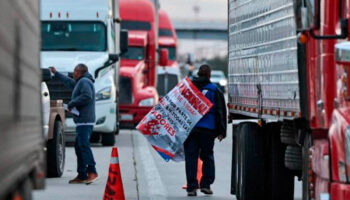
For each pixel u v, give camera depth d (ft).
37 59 36.73
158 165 89.71
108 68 114.01
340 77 41.34
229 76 67.92
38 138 36.19
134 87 151.23
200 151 67.31
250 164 57.36
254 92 58.54
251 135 57.72
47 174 77.97
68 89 107.55
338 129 39.60
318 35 42.93
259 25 56.80
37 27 36.78
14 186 29.19
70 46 115.34
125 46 127.95
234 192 63.00
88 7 117.08
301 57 45.65
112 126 112.68
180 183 74.38
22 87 31.50
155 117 65.77
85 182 73.51
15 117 29.68
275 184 56.65
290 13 48.42
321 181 41.39
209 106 65.10
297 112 46.88
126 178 77.71
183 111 65.51
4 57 27.50
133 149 109.29
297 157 51.75
